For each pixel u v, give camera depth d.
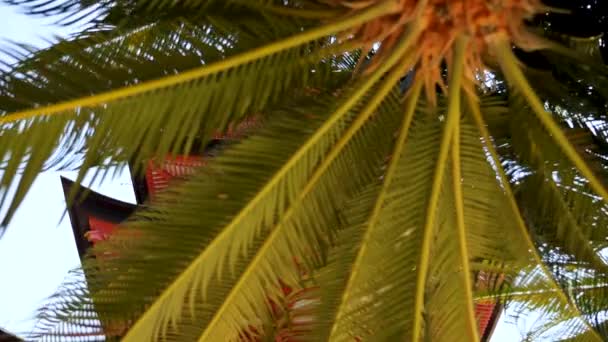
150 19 2.68
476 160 3.08
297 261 2.99
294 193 2.88
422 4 2.70
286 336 3.12
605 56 3.37
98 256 2.71
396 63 2.90
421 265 3.03
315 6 2.89
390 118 3.07
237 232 2.78
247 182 2.79
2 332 3.02
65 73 2.34
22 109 2.21
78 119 2.34
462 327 3.13
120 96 2.41
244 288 2.91
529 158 3.10
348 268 3.07
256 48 2.65
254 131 2.87
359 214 3.06
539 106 2.89
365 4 2.74
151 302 2.67
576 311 3.20
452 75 2.86
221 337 2.90
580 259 3.08
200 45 2.64
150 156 2.56
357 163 3.04
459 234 3.07
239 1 2.79
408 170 3.05
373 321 3.06
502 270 3.21
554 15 3.30
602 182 2.93
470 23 2.74
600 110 3.21
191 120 2.60
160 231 2.71
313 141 2.86
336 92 3.02
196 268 2.71
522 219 3.15
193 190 2.75
